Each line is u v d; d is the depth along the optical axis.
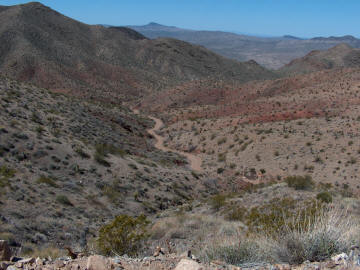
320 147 50.28
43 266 4.13
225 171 52.69
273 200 18.11
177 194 34.53
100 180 30.05
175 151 70.50
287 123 65.75
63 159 30.88
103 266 4.04
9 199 19.05
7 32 182.00
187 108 114.44
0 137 29.20
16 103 43.28
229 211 18.33
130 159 40.38
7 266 4.07
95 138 47.25
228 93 128.75
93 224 20.38
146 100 136.38
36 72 153.25
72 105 61.91
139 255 7.32
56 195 23.25
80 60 185.00
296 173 45.69
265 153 54.56
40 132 34.34
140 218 8.09
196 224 13.38
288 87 114.56
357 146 46.56
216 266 4.36
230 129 70.94
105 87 165.50
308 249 4.64
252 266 4.59
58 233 16.83
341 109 73.19
